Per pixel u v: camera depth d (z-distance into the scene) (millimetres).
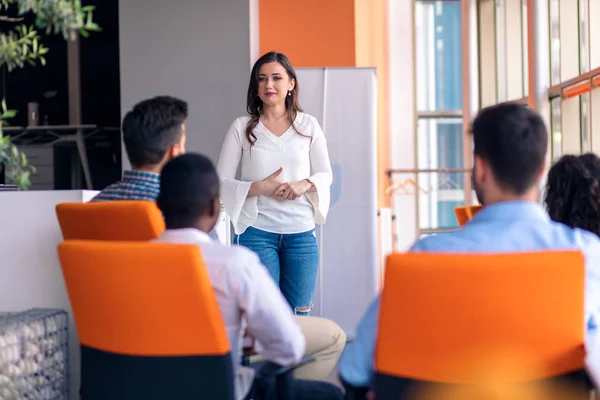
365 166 5438
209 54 5719
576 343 1458
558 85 7637
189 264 1625
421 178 11211
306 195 3691
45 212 2807
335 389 2129
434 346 1458
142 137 2461
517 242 1572
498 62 10672
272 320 1845
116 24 7691
